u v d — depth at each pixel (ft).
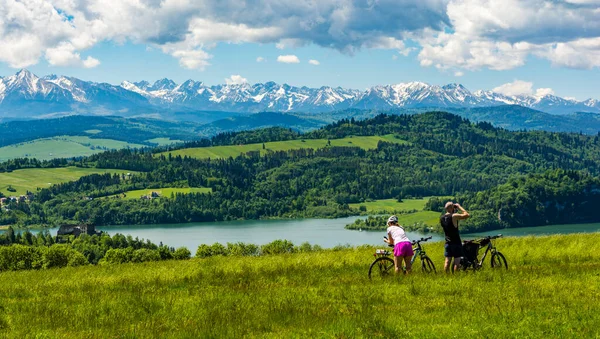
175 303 65.41
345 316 54.39
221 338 48.39
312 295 66.49
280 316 55.57
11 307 67.00
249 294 68.80
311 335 48.42
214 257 136.46
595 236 128.77
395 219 79.61
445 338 46.44
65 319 58.44
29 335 51.62
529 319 50.67
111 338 50.21
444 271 77.71
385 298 62.90
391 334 47.91
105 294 74.38
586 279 69.82
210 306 62.39
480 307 56.24
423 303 59.57
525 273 75.61
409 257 77.36
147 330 52.21
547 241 120.26
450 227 77.71
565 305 55.93
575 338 45.24
